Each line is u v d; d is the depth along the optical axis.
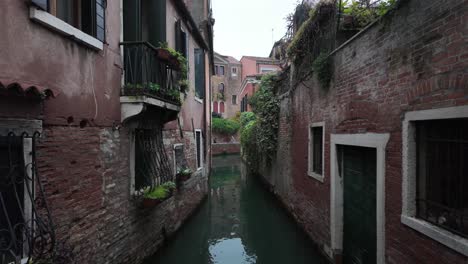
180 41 6.86
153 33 5.34
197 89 10.05
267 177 11.69
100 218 3.79
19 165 2.64
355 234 4.39
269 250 6.45
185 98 7.65
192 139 8.67
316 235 5.73
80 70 3.37
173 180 6.59
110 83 4.02
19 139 2.62
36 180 2.74
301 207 6.80
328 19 5.18
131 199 4.62
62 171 3.10
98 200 3.74
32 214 2.56
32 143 2.62
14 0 2.48
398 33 3.06
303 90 6.66
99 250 3.76
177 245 6.65
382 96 3.37
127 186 4.53
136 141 4.98
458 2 2.26
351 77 4.18
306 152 6.43
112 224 4.08
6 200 2.60
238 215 8.91
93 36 3.57
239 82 39.25
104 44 3.85
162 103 4.88
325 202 5.25
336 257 4.83
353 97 4.11
